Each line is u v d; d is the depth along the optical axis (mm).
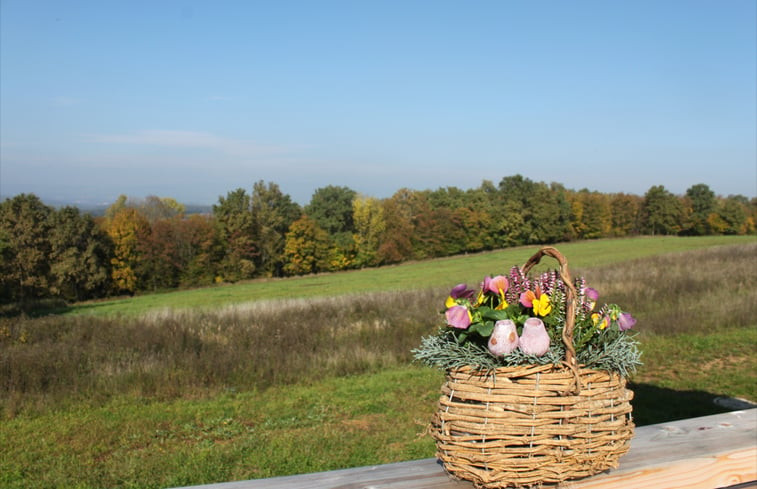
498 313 1548
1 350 10859
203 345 11719
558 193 71062
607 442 1562
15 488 5543
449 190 74625
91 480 5672
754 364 9289
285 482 1744
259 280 51688
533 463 1484
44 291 41625
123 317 16781
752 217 74875
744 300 13984
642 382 8586
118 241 45875
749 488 1937
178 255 48594
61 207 43125
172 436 7078
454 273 44594
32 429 7359
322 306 16734
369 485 1697
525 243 71438
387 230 58719
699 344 10633
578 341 1569
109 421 7637
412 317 14672
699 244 57469
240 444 6598
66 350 10688
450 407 1568
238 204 52125
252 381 9555
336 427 7219
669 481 1811
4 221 40344
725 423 2270
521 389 1485
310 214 60219
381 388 9008
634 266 27703
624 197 75500
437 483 1697
